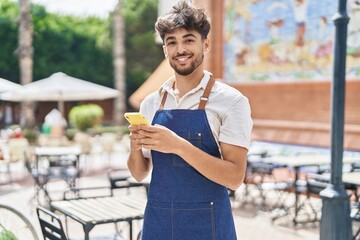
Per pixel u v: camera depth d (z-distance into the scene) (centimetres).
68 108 3406
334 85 426
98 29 3444
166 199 242
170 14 234
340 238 419
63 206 395
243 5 970
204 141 234
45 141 1479
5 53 3112
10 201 841
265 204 762
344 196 421
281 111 911
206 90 238
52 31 3259
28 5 1930
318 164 638
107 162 1423
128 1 3203
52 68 3272
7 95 1528
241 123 233
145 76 3250
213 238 240
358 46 769
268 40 925
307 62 854
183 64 234
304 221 646
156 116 245
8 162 1023
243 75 983
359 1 754
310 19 843
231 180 231
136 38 3180
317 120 842
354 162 655
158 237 245
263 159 693
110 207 391
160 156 243
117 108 2131
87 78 3412
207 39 244
